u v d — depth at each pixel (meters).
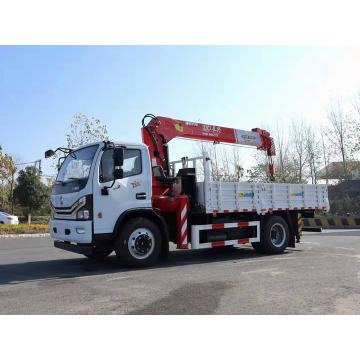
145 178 9.05
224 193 10.30
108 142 8.62
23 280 7.57
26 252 12.50
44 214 39.84
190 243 9.95
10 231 20.30
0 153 36.91
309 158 31.48
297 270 8.23
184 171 10.45
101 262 9.88
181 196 9.77
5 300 5.93
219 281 7.17
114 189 8.55
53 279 7.61
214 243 10.17
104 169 8.50
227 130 12.05
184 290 6.46
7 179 38.84
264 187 11.15
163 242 9.26
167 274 7.95
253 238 10.91
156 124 10.45
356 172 31.02
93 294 6.25
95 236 8.23
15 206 41.97
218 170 25.72
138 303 5.68
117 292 6.37
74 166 8.99
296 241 11.95
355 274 7.74
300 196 12.02
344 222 21.53
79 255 11.52
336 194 29.86
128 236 8.69
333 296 5.97
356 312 5.15
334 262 9.30
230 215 10.77
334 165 31.48
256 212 10.98
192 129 11.23
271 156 13.25
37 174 37.94
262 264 9.13
